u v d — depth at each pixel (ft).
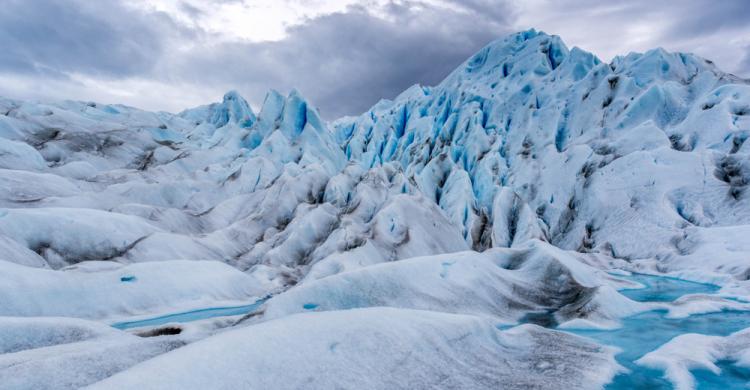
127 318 103.60
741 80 235.61
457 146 311.68
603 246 182.70
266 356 43.65
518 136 295.07
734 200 165.78
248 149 342.64
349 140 409.08
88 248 139.64
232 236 181.68
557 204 225.97
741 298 108.58
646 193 189.67
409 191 219.61
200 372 39.06
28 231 133.69
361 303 86.94
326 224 184.34
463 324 62.95
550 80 327.67
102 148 298.15
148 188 220.43
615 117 254.47
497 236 206.08
